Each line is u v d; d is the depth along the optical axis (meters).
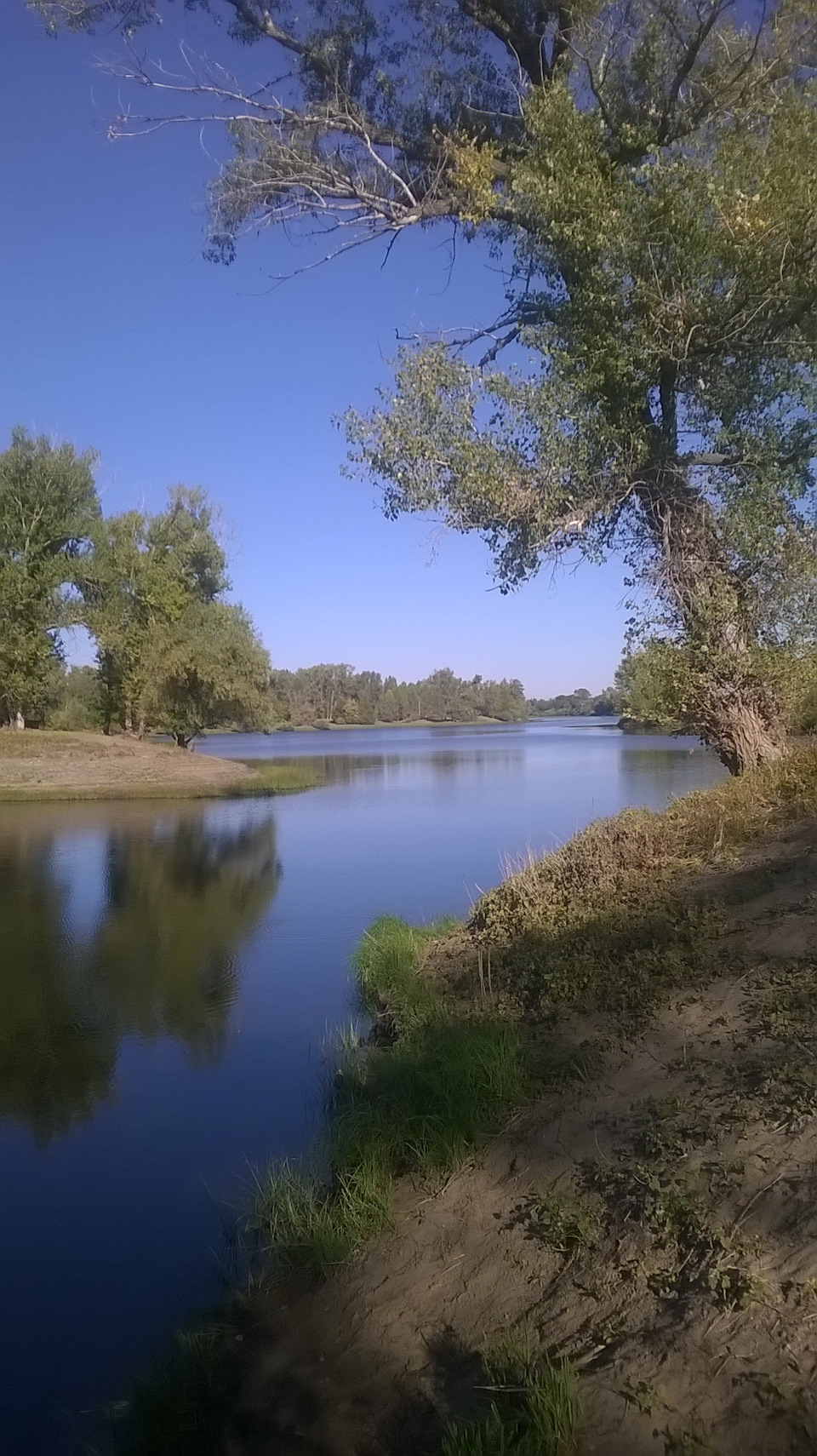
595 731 100.06
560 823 21.41
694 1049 5.15
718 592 10.38
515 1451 3.01
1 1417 3.90
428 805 27.22
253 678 45.75
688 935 6.60
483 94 11.95
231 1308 4.47
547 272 10.93
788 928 6.13
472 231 11.98
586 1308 3.62
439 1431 3.29
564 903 8.55
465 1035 6.30
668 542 10.59
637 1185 4.12
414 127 12.10
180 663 43.50
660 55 10.45
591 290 9.90
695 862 8.13
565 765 41.56
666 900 7.43
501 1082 5.53
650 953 6.57
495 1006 7.16
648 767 37.97
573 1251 3.96
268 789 34.56
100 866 17.86
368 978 9.32
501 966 7.84
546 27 11.13
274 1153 6.02
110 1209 5.44
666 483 10.56
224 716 47.03
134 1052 8.00
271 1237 5.00
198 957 11.14
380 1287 4.28
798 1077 4.37
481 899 10.17
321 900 14.30
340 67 11.81
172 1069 7.59
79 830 23.41
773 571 10.53
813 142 9.10
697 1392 2.98
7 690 42.41
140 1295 4.65
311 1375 3.84
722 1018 5.34
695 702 10.83
